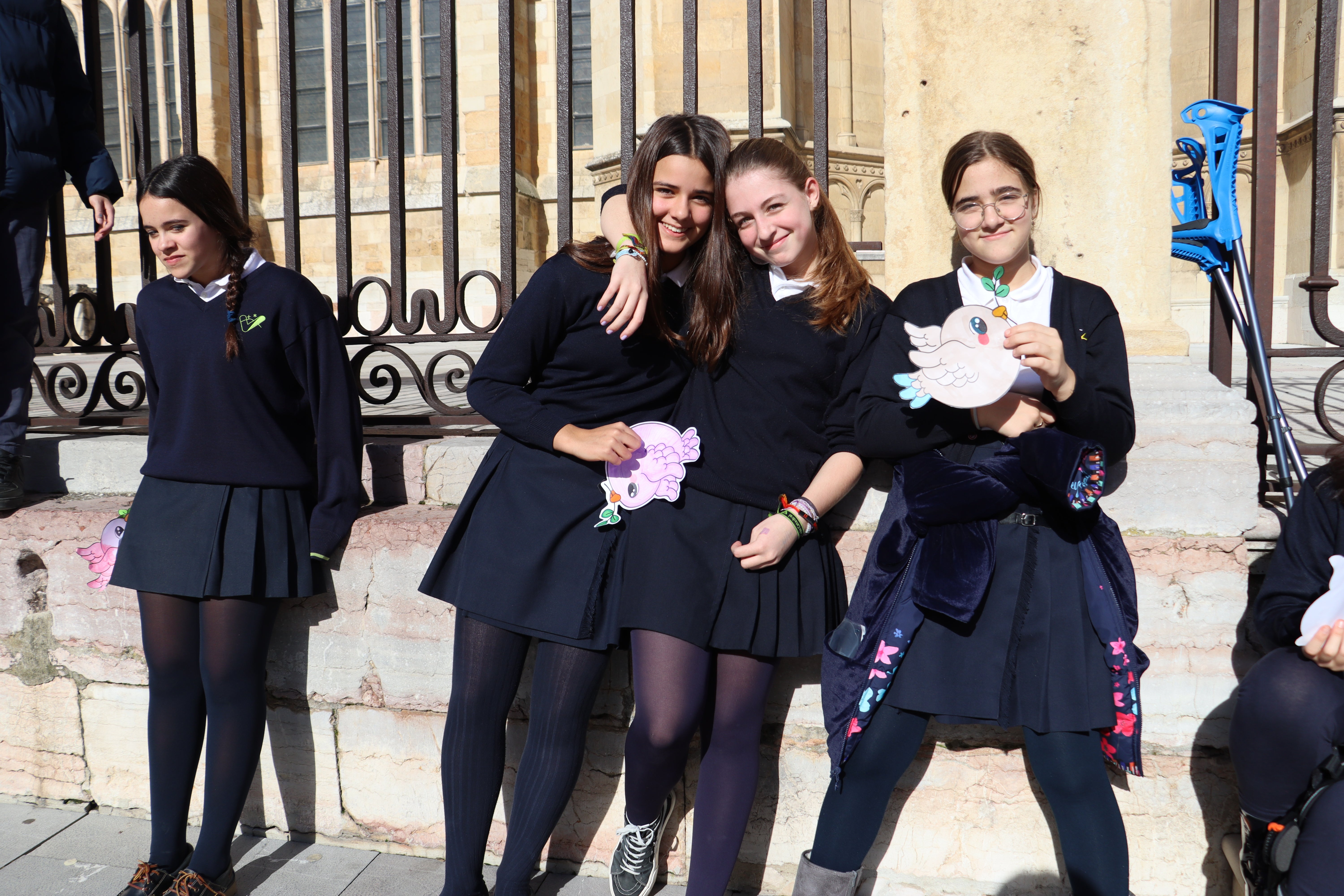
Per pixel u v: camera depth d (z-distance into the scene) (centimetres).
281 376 208
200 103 1411
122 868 224
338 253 263
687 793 214
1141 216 207
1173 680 194
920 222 217
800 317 182
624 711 216
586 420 193
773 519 179
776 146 177
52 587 246
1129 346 209
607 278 187
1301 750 153
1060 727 158
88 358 816
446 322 258
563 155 240
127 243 1405
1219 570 190
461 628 192
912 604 169
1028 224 168
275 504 210
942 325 174
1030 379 172
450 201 254
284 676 235
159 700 209
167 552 203
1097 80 206
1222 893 195
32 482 266
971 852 203
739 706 184
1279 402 211
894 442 174
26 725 254
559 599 184
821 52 223
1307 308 951
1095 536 168
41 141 241
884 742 171
